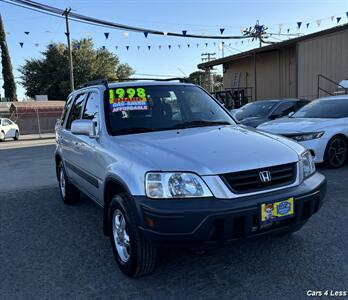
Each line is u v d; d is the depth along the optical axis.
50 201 6.64
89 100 5.02
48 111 35.09
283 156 3.42
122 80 5.09
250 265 3.74
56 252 4.34
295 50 20.16
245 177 3.19
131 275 3.56
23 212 6.02
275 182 3.32
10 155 14.80
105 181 3.88
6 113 33.25
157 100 4.59
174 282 3.50
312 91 18.09
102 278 3.66
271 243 4.20
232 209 3.03
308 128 7.86
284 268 3.64
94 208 6.09
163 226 3.04
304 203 3.36
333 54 17.23
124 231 3.63
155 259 3.45
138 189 3.25
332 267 3.61
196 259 3.92
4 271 3.91
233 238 3.10
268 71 22.56
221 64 26.64
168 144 3.63
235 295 3.23
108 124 4.25
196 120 4.53
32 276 3.77
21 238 4.84
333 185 6.58
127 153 3.60
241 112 12.81
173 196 3.11
